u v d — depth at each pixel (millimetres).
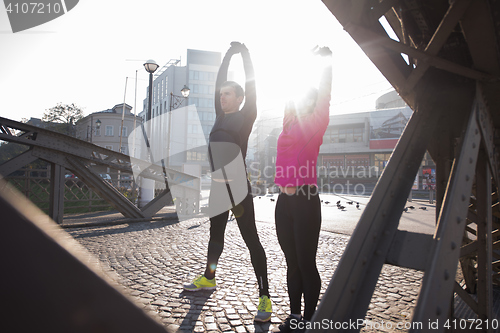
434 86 1608
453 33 1506
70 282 239
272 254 4344
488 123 1621
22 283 206
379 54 1488
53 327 216
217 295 2742
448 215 1089
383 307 2570
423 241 1108
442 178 1634
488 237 1563
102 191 7176
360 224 1106
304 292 1943
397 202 1258
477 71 1440
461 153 1259
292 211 2004
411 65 1713
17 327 199
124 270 3465
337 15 1406
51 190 6453
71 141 6574
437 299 956
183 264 3742
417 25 1628
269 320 2273
